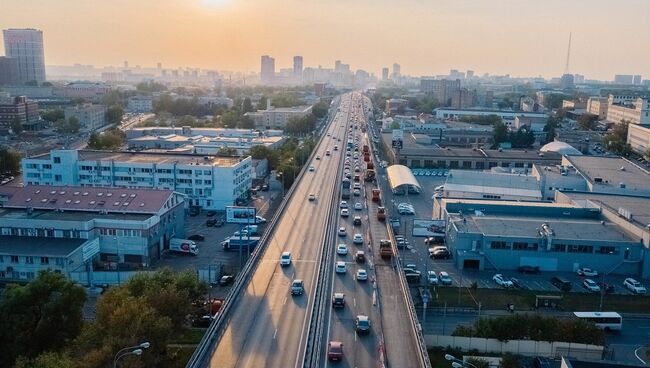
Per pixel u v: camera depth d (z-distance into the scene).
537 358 83.50
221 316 79.31
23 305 81.12
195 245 134.25
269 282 96.88
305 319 81.25
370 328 78.75
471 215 141.50
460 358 84.94
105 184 176.50
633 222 130.12
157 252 131.62
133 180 175.75
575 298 110.44
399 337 76.12
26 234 124.38
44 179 177.12
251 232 145.75
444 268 125.31
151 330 72.50
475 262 125.44
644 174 184.62
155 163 175.00
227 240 137.50
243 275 96.62
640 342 94.00
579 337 86.88
